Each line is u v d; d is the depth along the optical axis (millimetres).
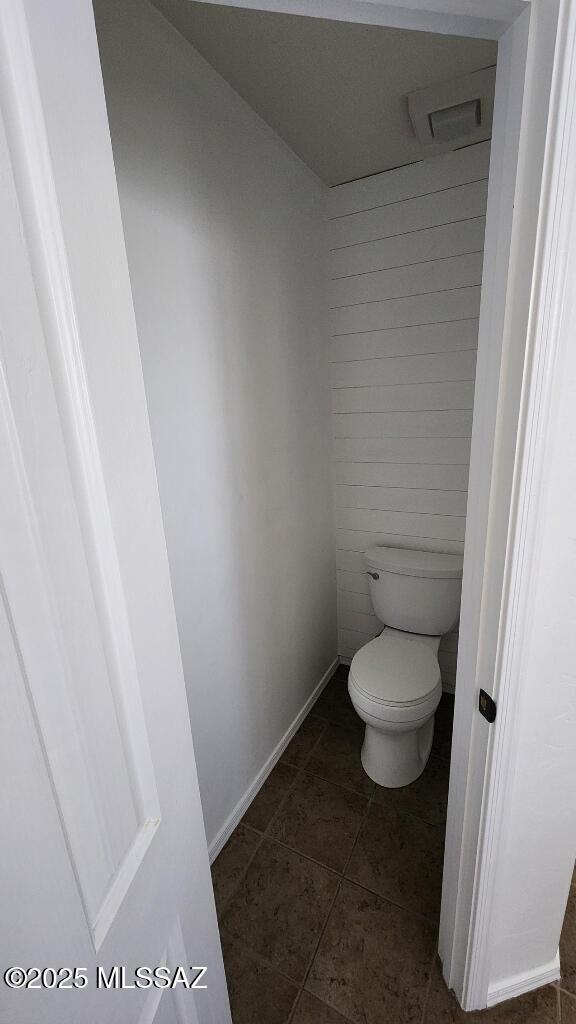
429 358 1762
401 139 1445
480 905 945
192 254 1104
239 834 1509
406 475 1934
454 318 1684
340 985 1110
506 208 607
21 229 330
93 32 399
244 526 1430
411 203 1643
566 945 1173
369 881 1347
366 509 2066
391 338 1806
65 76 367
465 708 873
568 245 576
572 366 643
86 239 402
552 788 895
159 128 973
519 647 758
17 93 320
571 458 689
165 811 592
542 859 955
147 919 549
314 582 2010
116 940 479
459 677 886
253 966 1153
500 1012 1053
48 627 366
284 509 1678
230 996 1093
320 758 1813
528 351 614
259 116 1309
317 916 1261
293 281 1584
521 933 1022
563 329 611
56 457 374
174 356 1075
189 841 668
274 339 1501
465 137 1397
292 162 1509
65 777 392
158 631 551
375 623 2223
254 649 1566
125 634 481
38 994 361
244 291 1317
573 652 802
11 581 325
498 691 780
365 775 1724
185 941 670
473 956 991
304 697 2025
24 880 344
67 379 384
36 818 356
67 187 375
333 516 2133
